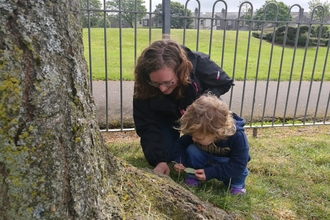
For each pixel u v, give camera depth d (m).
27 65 1.01
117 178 1.52
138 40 10.40
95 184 1.24
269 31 14.14
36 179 1.04
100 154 1.39
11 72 0.98
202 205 1.75
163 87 2.20
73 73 1.14
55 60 1.07
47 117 1.04
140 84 2.40
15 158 1.00
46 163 1.04
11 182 1.02
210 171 2.29
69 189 1.12
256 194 2.44
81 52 1.23
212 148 2.34
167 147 2.82
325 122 4.23
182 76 2.24
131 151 3.25
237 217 2.08
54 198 1.07
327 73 8.74
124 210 1.38
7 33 0.98
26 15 1.00
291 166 3.04
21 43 1.00
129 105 4.82
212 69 2.61
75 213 1.13
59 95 1.07
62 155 1.08
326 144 3.63
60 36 1.09
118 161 1.66
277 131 4.22
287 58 10.95
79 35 1.22
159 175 1.96
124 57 8.35
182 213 1.61
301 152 3.38
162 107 2.53
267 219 2.15
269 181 2.75
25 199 1.03
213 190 2.43
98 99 5.08
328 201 2.47
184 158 2.53
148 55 2.16
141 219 1.38
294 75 8.18
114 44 9.77
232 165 2.27
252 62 9.63
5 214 1.04
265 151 3.40
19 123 1.00
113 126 4.07
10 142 1.00
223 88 2.68
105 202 1.31
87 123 1.22
